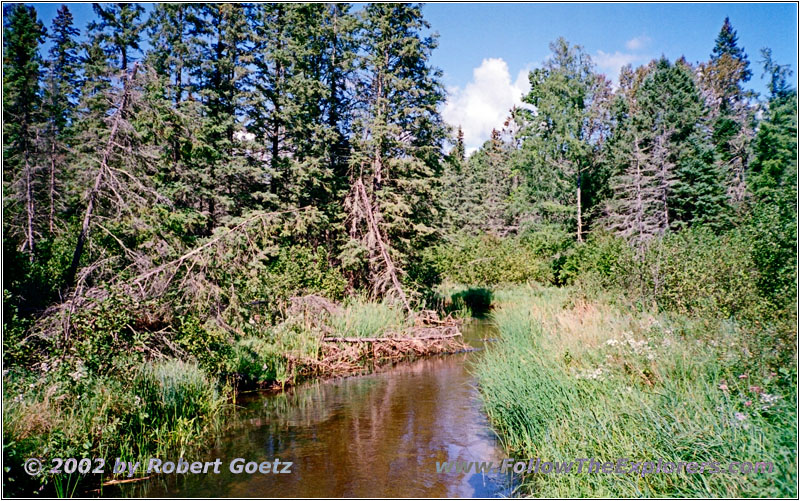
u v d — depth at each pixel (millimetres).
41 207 12688
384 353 14211
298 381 11227
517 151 38219
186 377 8547
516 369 8523
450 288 27203
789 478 4188
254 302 11805
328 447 7340
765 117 27453
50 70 14750
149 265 9992
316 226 18812
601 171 36938
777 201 10922
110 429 6438
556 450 6062
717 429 5109
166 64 17250
